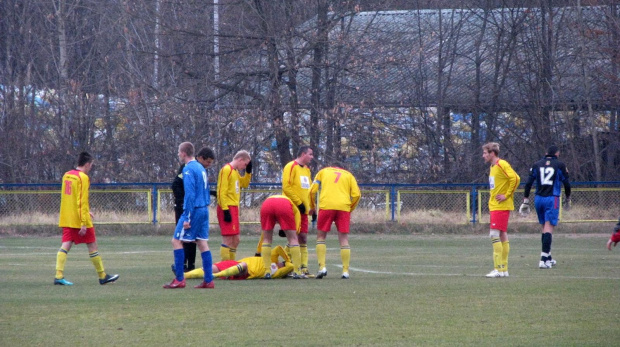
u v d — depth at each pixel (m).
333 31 93.19
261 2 90.94
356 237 70.88
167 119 92.62
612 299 28.12
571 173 99.88
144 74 101.38
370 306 26.59
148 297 29.03
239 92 92.31
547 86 103.62
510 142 103.81
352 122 93.81
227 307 26.45
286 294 29.86
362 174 96.38
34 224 74.50
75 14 114.38
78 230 33.62
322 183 36.81
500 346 20.05
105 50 106.25
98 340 20.83
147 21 93.19
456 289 31.28
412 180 98.19
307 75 97.25
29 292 30.70
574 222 75.12
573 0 103.00
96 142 101.50
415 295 29.39
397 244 62.50
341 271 40.84
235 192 38.88
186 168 31.56
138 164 93.88
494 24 105.88
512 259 47.59
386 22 108.56
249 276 36.22
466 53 108.25
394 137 99.25
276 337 21.20
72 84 101.00
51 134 103.56
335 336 21.34
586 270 40.09
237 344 20.28
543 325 22.91
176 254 32.09
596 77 99.81
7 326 22.88
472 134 104.06
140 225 74.31
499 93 104.12
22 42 111.75
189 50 94.19
